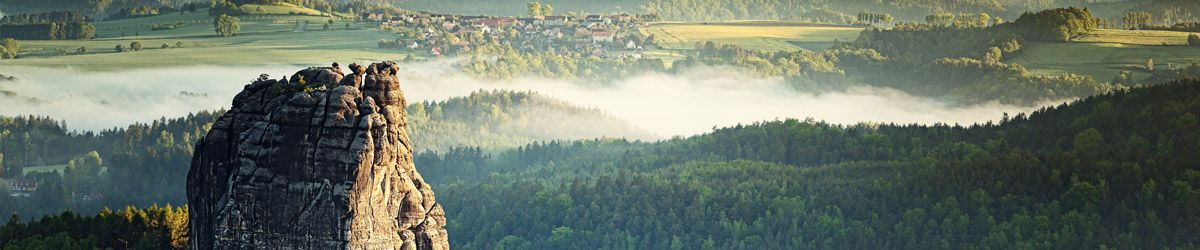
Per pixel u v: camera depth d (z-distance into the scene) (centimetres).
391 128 13875
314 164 13600
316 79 14288
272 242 13688
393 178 13850
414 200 14000
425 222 14062
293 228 13625
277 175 13700
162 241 18375
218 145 14288
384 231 13712
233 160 14238
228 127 14300
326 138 13588
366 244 13575
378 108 13888
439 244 14138
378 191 13662
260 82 14412
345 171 13512
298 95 13712
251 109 14288
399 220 13950
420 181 14175
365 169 13525
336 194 13525
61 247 18350
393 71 14212
